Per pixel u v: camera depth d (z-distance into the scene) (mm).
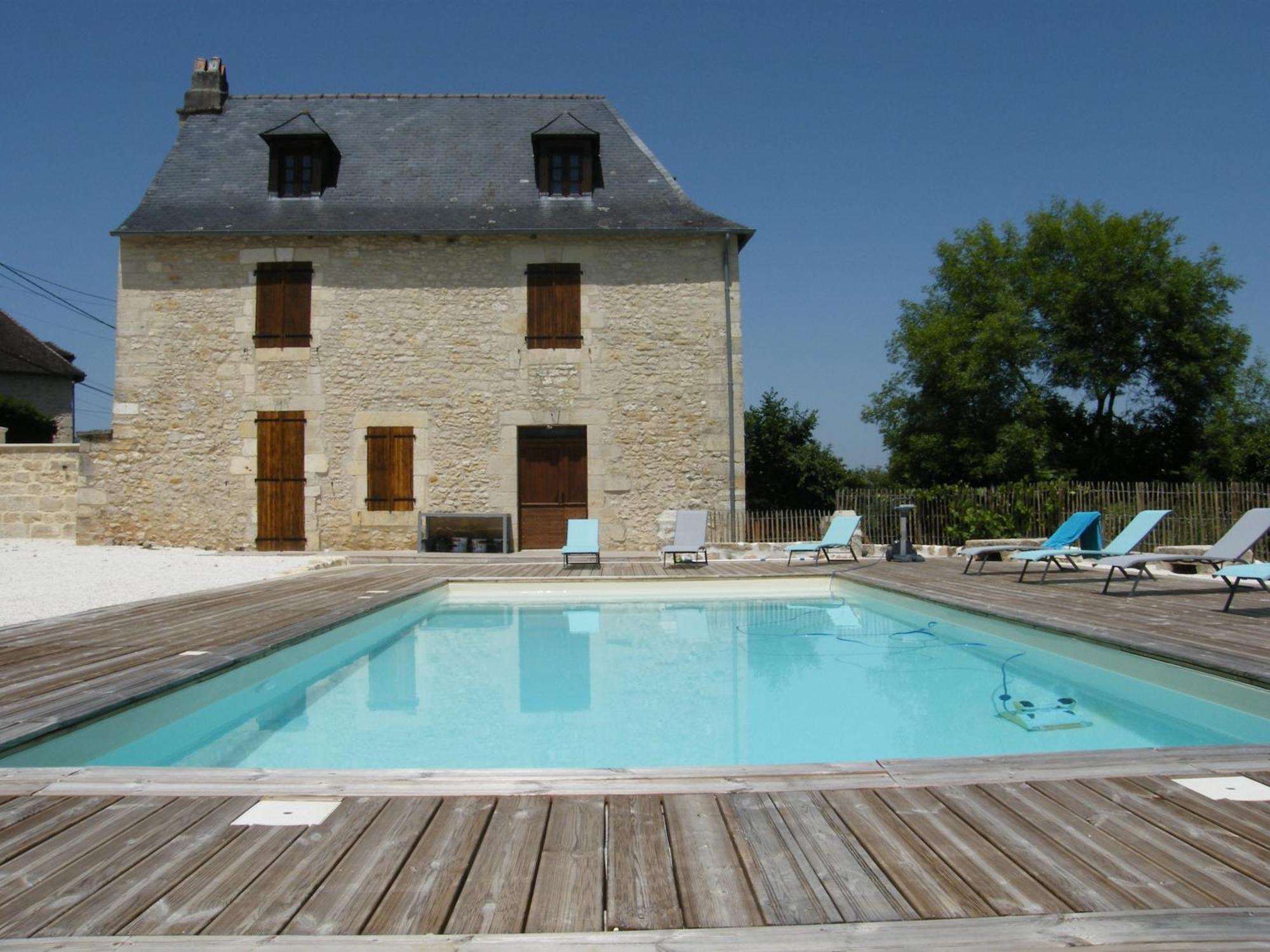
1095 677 5012
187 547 13297
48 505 13820
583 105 15617
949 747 3729
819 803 2477
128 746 3691
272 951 1690
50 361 24984
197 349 13438
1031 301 21172
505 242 13594
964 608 6590
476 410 13500
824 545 10883
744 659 5855
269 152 14531
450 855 2135
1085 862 2064
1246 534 6273
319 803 2479
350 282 13523
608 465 13500
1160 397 20766
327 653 5762
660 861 2102
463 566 11078
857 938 1735
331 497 13391
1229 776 2666
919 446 20828
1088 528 8383
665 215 13891
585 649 6328
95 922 1802
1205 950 1674
